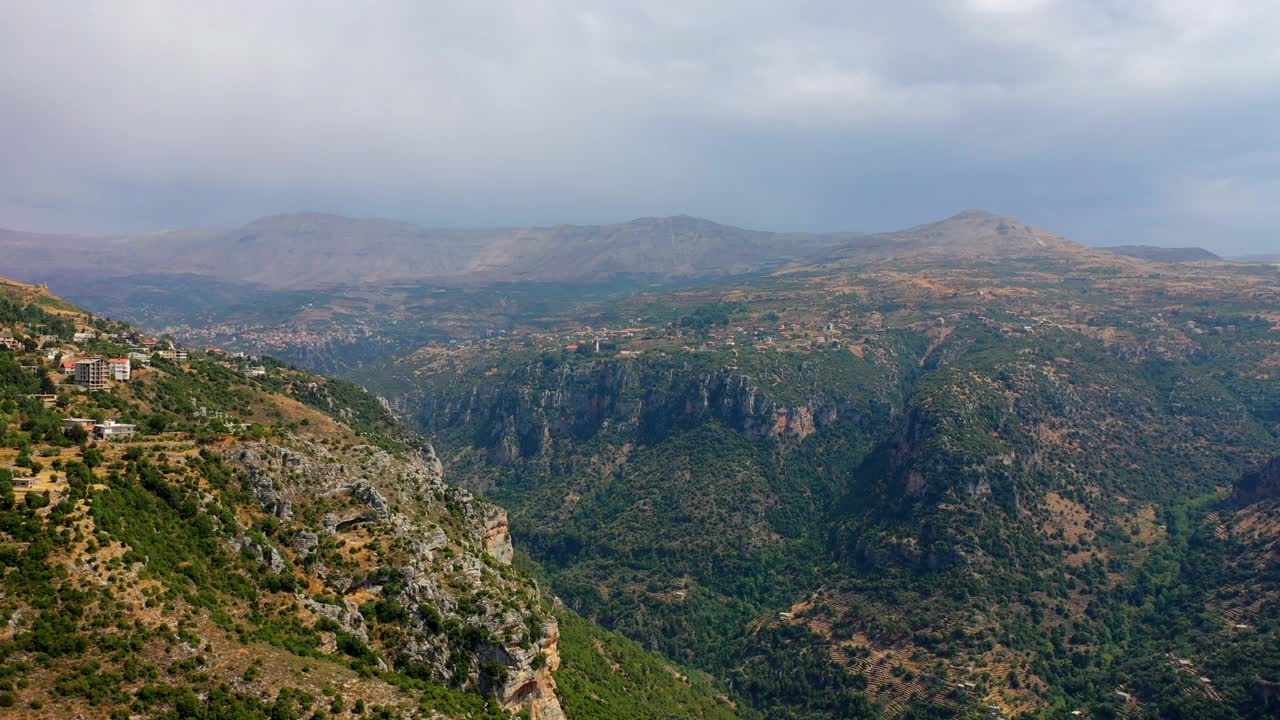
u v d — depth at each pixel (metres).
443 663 121.12
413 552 135.88
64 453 123.50
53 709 82.56
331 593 123.25
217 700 91.94
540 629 134.00
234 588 112.69
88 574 96.88
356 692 102.88
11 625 88.44
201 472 128.62
